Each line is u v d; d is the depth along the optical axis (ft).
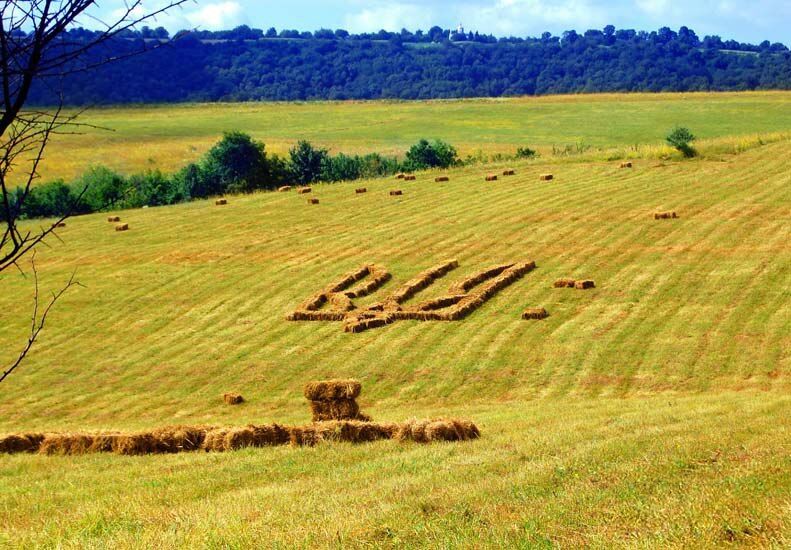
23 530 69.26
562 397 154.10
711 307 193.57
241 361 183.42
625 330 184.44
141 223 320.50
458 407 149.18
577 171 350.02
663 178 323.78
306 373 174.60
